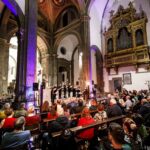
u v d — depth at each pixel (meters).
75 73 20.88
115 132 2.01
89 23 16.41
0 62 12.94
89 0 16.20
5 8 12.83
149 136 3.71
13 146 2.55
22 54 9.59
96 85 16.19
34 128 4.59
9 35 14.52
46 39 19.19
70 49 21.77
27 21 9.91
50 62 19.02
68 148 2.93
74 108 6.06
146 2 15.26
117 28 17.17
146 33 14.91
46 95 11.09
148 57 14.39
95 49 17.56
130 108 7.28
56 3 19.03
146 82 14.78
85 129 3.73
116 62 16.83
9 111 4.49
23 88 9.09
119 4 17.52
